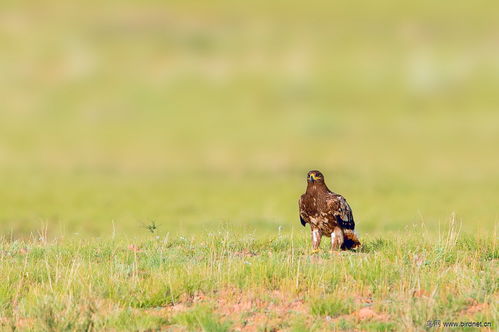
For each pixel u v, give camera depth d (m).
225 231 15.78
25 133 97.31
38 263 12.91
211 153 81.44
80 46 154.62
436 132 95.50
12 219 32.47
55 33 163.00
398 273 11.50
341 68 145.88
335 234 13.73
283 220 29.55
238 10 186.50
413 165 66.69
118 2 182.12
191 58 156.50
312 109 117.88
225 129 107.25
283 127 106.50
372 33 167.62
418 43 156.12
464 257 12.58
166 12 181.88
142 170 63.81
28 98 121.88
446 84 126.50
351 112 115.56
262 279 11.36
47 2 180.12
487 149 80.19
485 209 35.38
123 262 12.76
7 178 55.44
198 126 109.25
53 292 10.59
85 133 100.88
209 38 168.12
